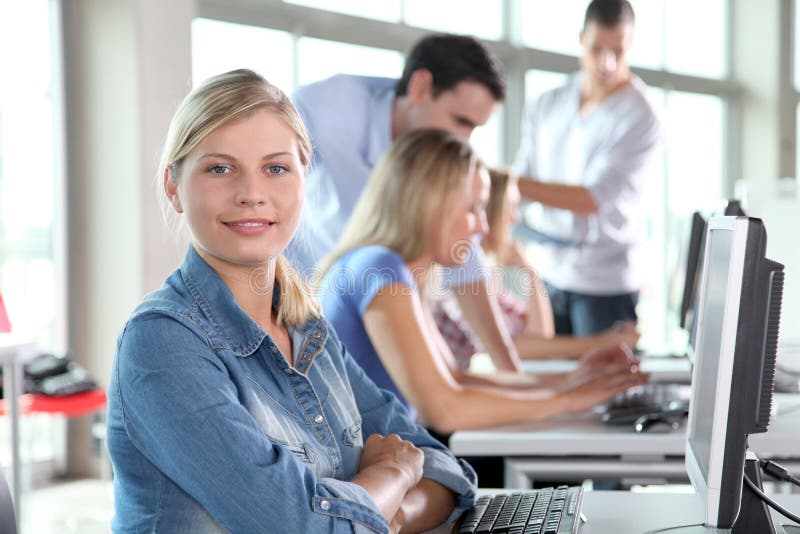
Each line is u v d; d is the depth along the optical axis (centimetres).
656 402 214
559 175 413
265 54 479
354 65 520
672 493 146
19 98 418
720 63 821
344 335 197
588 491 148
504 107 607
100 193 427
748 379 104
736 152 833
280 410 121
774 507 119
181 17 429
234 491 107
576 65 637
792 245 255
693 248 224
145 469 111
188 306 117
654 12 736
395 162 208
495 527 125
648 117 390
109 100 422
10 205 417
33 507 387
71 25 427
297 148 121
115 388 112
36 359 333
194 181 117
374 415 145
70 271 434
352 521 112
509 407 200
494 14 598
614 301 401
